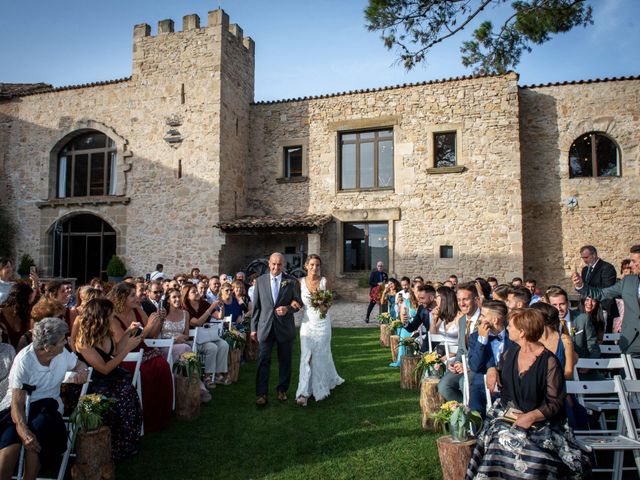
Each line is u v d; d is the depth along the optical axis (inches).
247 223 517.3
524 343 119.0
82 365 145.4
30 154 612.1
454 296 208.8
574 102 504.1
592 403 157.5
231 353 230.4
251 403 195.9
